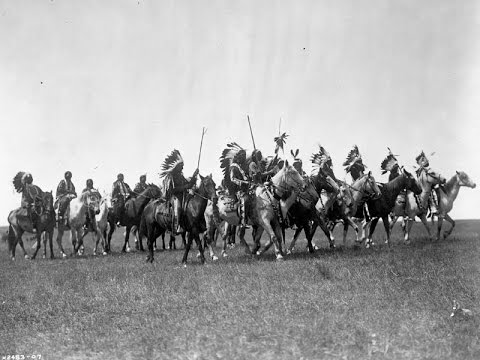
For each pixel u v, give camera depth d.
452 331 9.05
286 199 16.28
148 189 22.95
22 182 22.06
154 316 10.52
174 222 16.33
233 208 17.25
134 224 23.95
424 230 30.45
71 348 9.28
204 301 11.29
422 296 10.90
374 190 19.06
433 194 20.42
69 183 23.19
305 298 10.97
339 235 29.78
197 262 16.88
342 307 10.31
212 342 8.93
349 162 20.39
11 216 22.31
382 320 9.53
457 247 17.05
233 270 14.05
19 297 12.82
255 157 16.78
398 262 14.03
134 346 9.07
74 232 22.52
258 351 8.40
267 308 10.43
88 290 12.99
